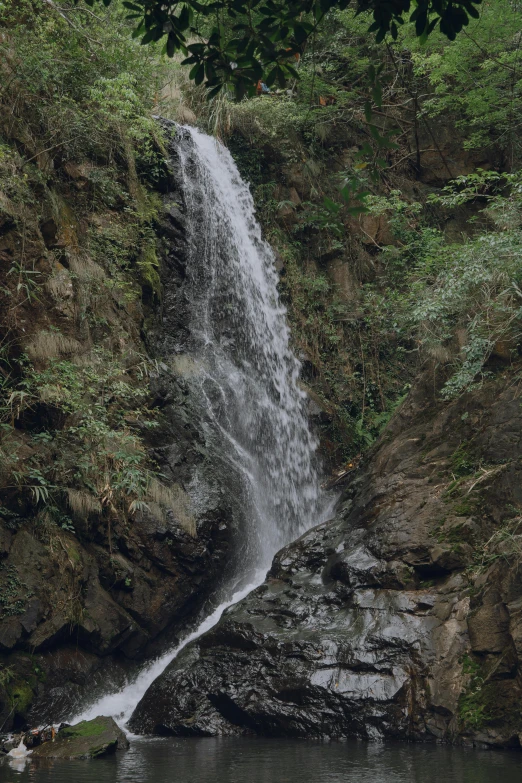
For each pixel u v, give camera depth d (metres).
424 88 20.14
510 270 10.45
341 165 19.39
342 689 8.08
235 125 18.16
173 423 12.20
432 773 5.99
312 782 5.67
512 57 16.39
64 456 10.02
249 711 8.33
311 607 9.45
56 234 11.31
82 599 9.60
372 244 18.81
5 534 8.96
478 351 10.29
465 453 10.23
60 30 12.23
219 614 11.22
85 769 6.38
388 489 10.63
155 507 10.67
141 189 14.35
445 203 13.19
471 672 7.88
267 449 14.55
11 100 11.27
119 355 11.72
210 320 15.12
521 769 6.15
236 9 4.01
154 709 8.80
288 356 16.67
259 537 12.74
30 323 10.25
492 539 8.82
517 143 19.55
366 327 18.08
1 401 9.63
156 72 15.52
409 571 9.18
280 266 17.61
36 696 8.73
